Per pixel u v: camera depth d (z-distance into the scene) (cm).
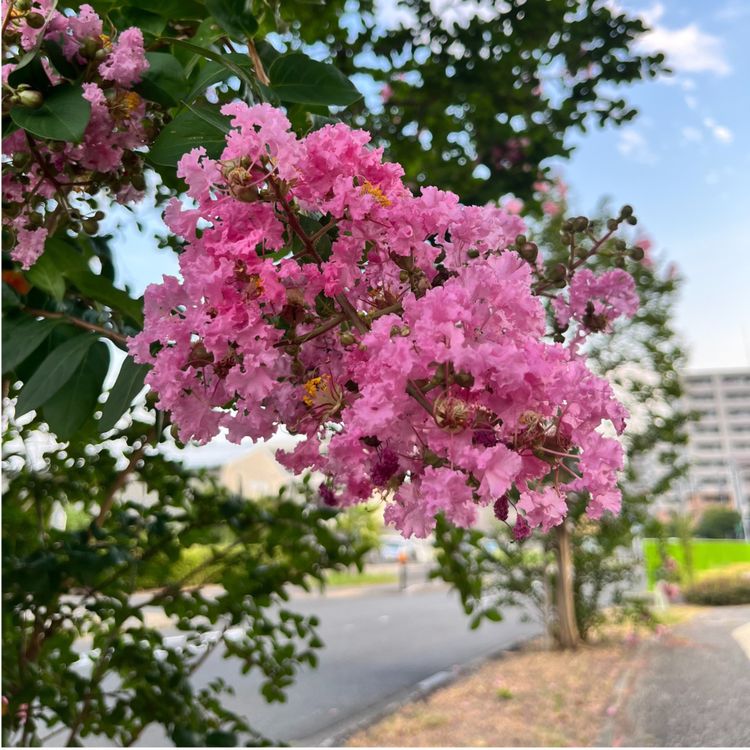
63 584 204
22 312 159
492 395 95
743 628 904
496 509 101
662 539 1068
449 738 628
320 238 114
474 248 112
